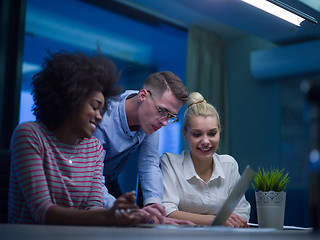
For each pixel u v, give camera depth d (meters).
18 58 3.00
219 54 4.83
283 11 1.68
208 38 4.70
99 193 1.25
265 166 4.52
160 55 4.68
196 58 4.52
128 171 3.69
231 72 4.86
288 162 4.37
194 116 1.70
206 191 1.72
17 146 1.07
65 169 1.16
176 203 1.66
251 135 4.65
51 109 1.12
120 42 4.46
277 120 4.47
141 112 1.62
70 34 4.00
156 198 1.57
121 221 0.90
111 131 1.66
